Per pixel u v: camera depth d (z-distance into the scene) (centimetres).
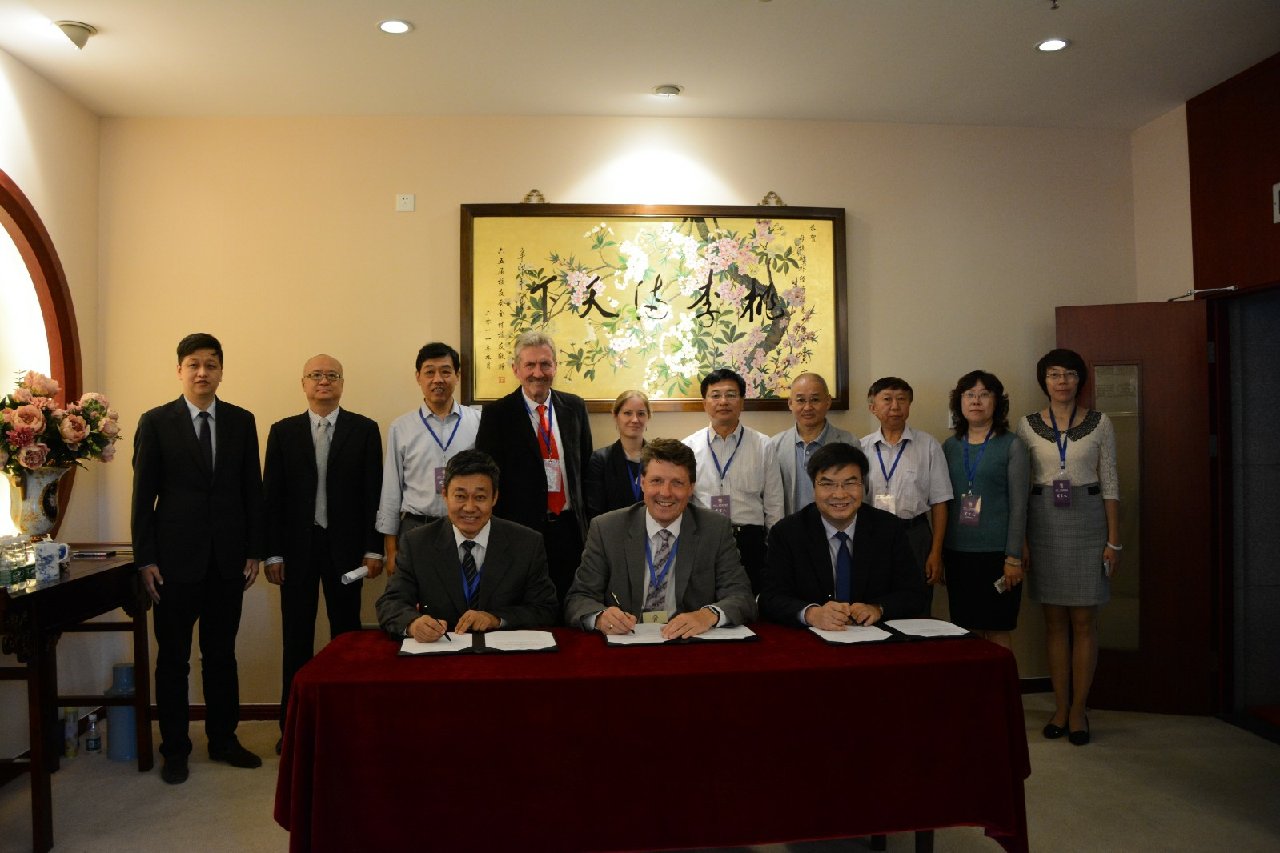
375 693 202
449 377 378
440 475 371
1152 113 444
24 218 364
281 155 432
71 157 403
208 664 358
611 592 271
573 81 397
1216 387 423
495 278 433
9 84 359
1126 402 433
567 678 207
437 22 337
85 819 308
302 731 202
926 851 250
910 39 358
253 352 429
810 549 276
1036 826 297
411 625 239
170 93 401
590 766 207
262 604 426
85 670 400
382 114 434
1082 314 441
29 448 303
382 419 433
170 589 341
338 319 433
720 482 375
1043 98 424
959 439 405
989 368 460
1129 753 368
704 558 271
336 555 373
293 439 376
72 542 398
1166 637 423
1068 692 398
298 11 326
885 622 260
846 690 216
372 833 201
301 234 432
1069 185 459
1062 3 329
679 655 226
